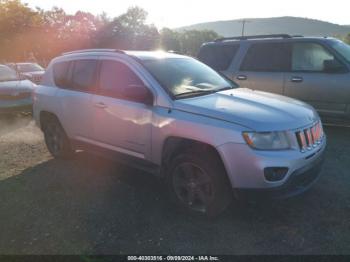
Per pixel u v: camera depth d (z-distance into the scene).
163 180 4.32
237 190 3.18
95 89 4.53
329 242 3.03
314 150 3.37
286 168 3.05
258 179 3.05
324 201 3.75
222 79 4.69
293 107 3.61
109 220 3.52
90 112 4.53
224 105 3.50
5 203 3.98
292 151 3.13
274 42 6.83
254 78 6.95
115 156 4.39
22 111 8.98
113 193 4.16
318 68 6.30
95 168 5.06
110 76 4.38
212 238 3.16
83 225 3.44
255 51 7.04
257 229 3.27
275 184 3.06
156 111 3.70
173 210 3.70
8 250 3.06
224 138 3.13
